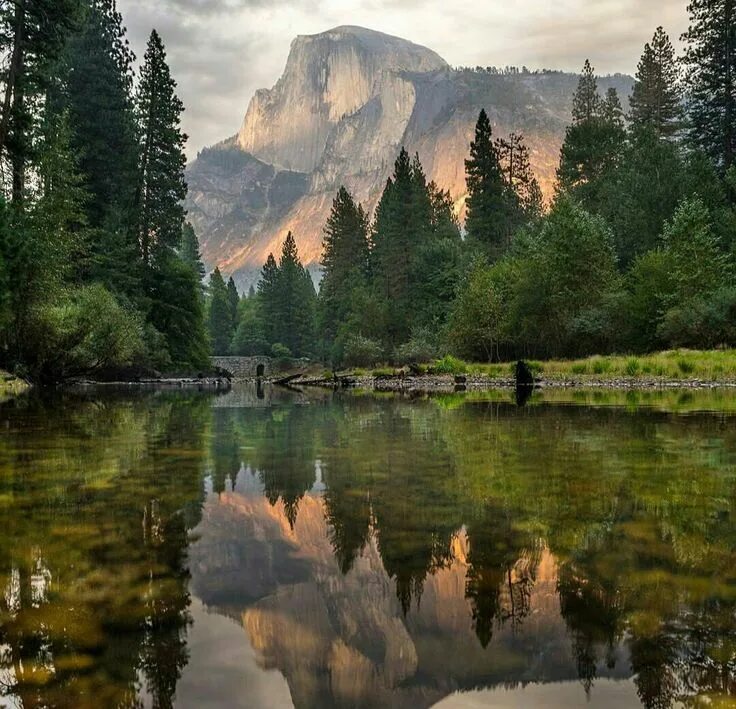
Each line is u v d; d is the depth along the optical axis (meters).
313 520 3.84
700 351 27.42
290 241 97.81
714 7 45.88
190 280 43.19
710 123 47.88
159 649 2.09
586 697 1.74
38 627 2.27
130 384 32.00
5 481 5.15
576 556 3.02
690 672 1.88
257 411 13.45
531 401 15.21
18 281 18.95
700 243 32.25
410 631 2.20
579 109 67.25
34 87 24.33
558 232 35.31
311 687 1.81
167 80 42.88
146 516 3.97
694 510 3.92
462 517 3.84
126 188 39.84
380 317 57.56
